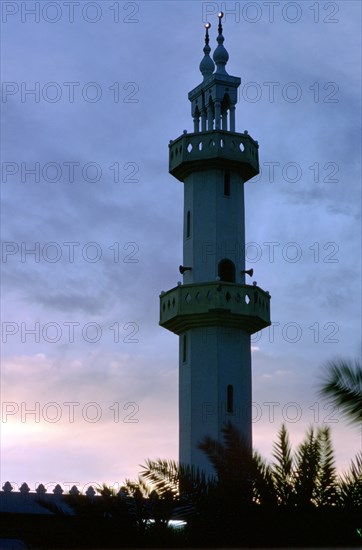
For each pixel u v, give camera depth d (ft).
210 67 231.30
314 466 49.47
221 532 49.34
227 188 220.84
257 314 208.23
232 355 208.13
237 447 50.55
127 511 50.80
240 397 206.90
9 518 151.23
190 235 219.20
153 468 51.13
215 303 205.36
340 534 48.14
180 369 211.82
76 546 50.93
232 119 224.74
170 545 49.93
